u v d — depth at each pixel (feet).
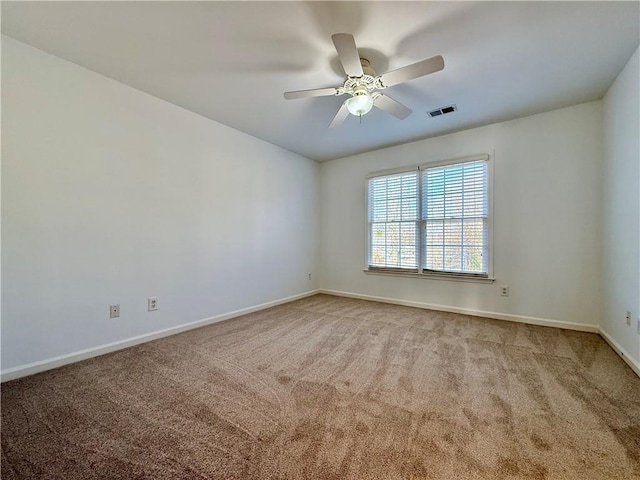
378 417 4.99
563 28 5.91
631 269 6.92
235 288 11.48
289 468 3.89
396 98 8.87
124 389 5.93
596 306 9.25
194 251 10.00
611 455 4.07
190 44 6.45
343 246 15.46
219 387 6.01
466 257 11.58
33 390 5.88
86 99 7.41
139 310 8.52
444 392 5.77
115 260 8.00
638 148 6.58
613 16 5.56
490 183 10.95
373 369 6.81
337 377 6.42
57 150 6.94
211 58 6.96
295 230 14.64
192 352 7.85
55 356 6.93
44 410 5.20
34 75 6.59
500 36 6.16
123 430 4.67
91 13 5.52
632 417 4.91
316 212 16.07
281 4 5.29
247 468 3.90
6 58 6.22
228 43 6.41
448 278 11.99
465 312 11.64
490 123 10.85
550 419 4.89
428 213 12.54
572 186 9.56
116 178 8.00
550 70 7.44
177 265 9.49
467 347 8.13
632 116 6.87
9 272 6.30
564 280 9.73
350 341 8.64
